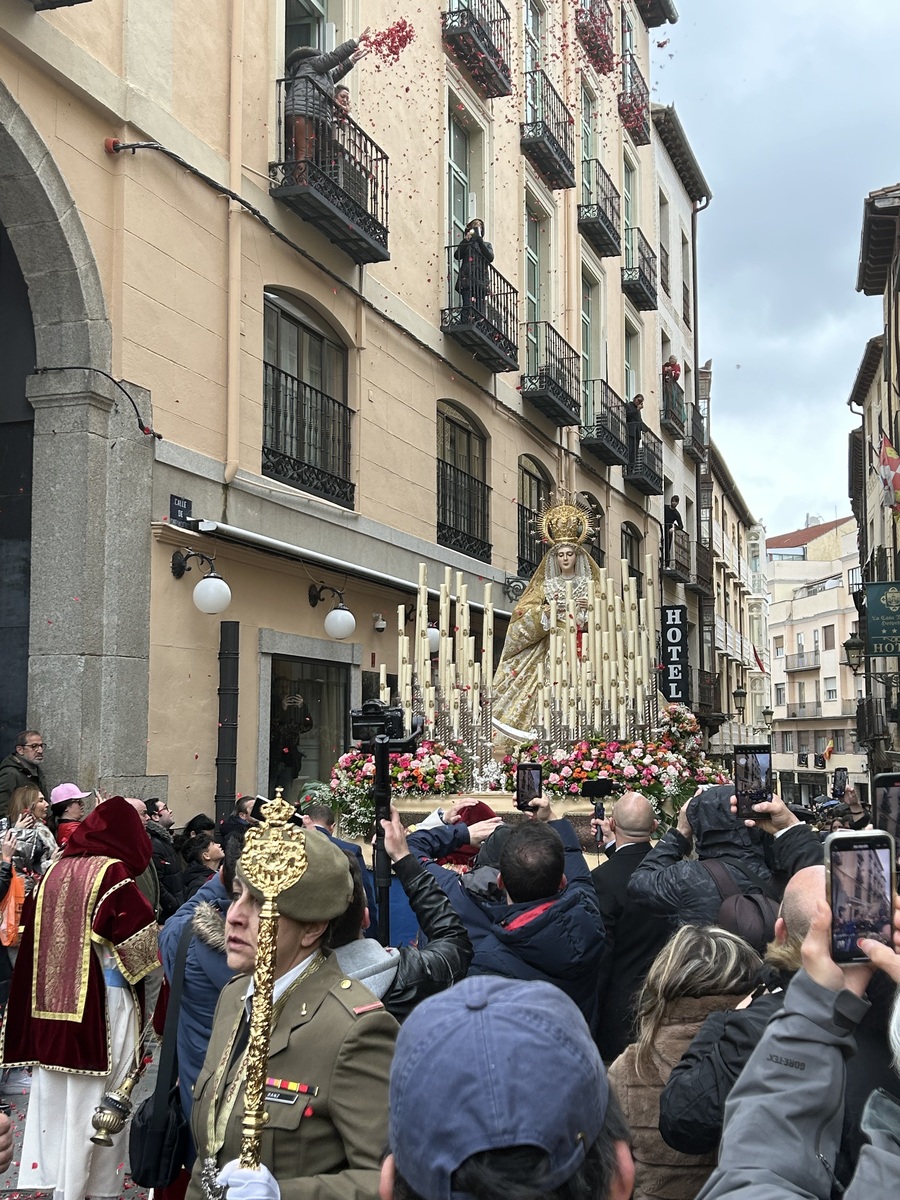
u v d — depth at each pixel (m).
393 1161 1.63
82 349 9.16
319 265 12.77
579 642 9.70
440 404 16.73
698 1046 2.62
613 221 24.30
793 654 69.50
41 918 4.67
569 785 8.00
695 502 34.50
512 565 18.88
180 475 10.28
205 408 10.75
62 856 4.82
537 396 19.42
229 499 11.03
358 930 2.86
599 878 4.52
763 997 2.62
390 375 14.80
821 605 65.88
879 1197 1.69
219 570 10.88
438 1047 1.55
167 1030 3.28
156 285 10.07
